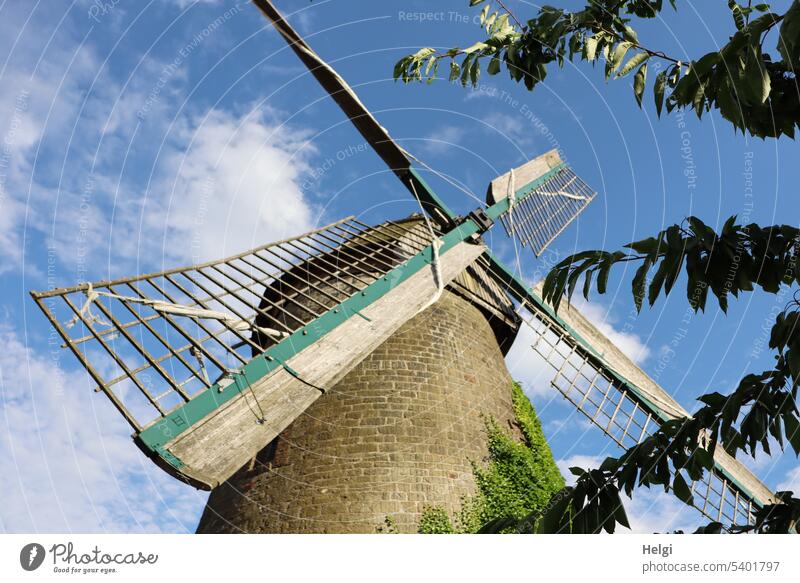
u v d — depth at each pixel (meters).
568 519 4.39
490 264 15.10
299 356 8.44
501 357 14.67
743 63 3.69
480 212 14.73
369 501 10.88
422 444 11.65
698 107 4.01
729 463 14.62
